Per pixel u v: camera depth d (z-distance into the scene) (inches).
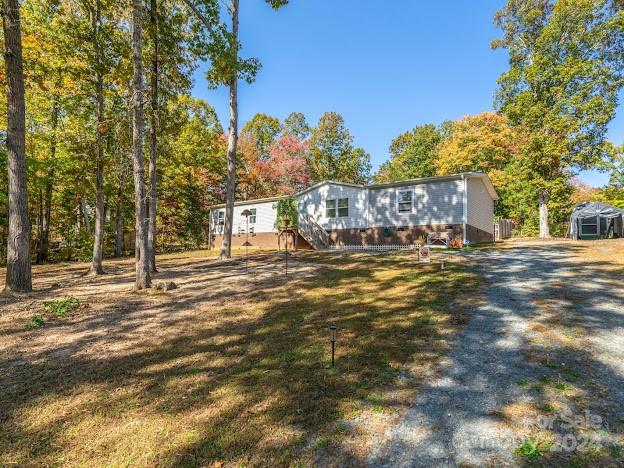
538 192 853.2
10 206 339.9
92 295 332.8
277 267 473.1
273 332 223.3
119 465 107.3
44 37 482.9
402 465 103.8
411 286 317.7
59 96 554.3
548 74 790.5
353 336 208.2
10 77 331.3
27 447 117.1
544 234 843.4
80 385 160.6
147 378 166.4
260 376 164.2
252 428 123.9
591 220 734.5
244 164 1460.4
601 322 206.1
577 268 346.0
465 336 199.0
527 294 269.3
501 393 141.1
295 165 1376.7
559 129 762.8
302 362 177.2
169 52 482.6
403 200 703.1
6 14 327.0
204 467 105.2
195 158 1203.2
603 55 768.3
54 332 231.6
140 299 315.0
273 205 916.6
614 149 805.2
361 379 157.1
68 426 128.8
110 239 1064.8
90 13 487.2
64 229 1048.8
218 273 450.0
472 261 430.6
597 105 726.5
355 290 317.7
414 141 1689.2
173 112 538.9
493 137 1233.4
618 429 116.1
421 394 143.3
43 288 370.6
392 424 124.0
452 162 1326.3
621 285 276.4
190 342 211.3
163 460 109.0
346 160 1590.8
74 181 773.3
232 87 593.6
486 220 799.1
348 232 775.7
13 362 186.2
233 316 260.4
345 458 107.3
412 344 192.2
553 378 149.8
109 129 484.7
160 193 1187.3
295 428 123.2
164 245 1274.6
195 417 132.4
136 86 356.8
